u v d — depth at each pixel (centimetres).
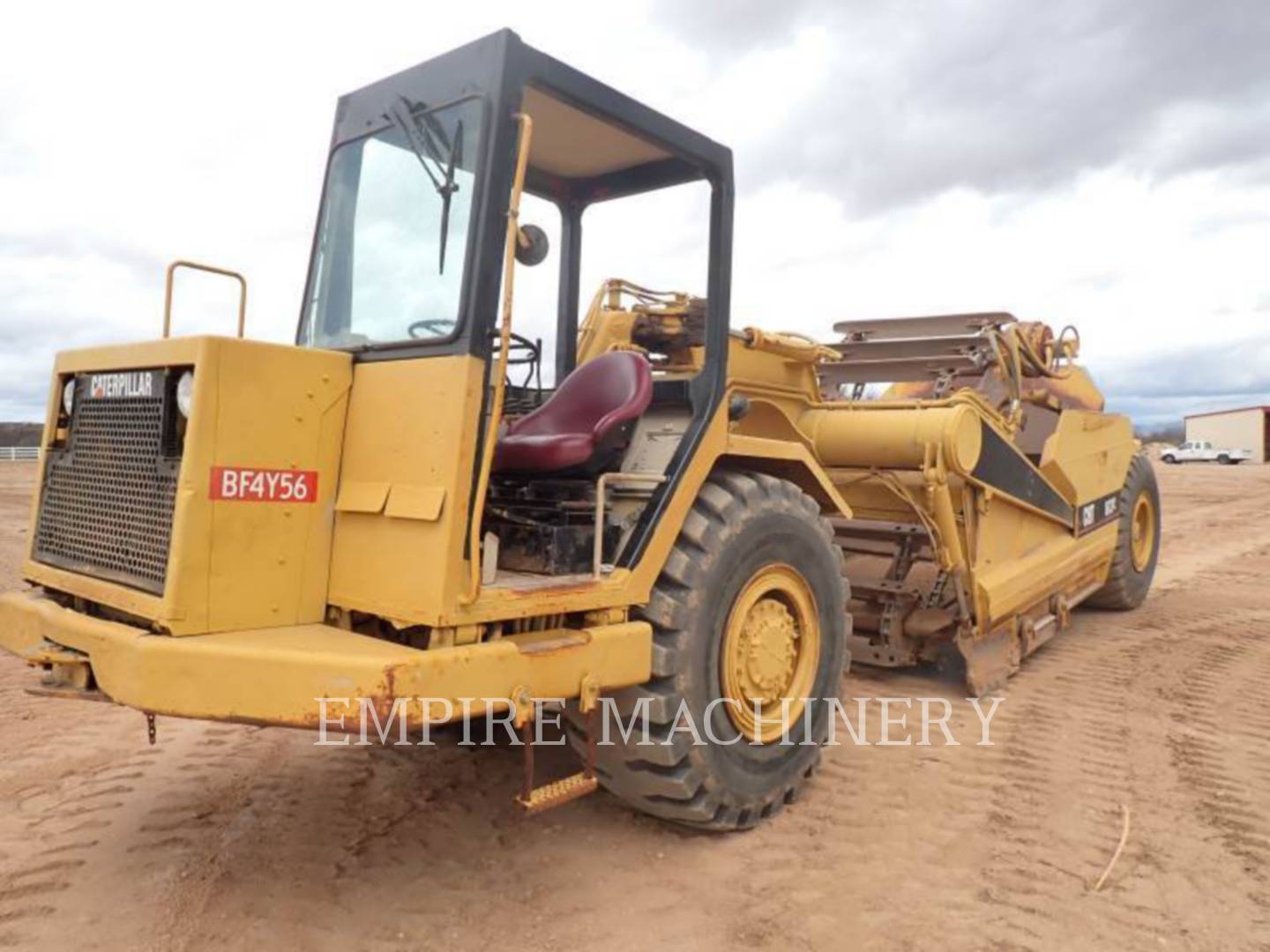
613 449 376
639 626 326
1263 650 652
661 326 475
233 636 270
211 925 291
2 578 861
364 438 300
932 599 558
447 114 306
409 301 308
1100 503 693
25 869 323
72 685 292
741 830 365
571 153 395
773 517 375
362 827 360
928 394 694
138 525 289
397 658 258
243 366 279
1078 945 288
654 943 288
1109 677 581
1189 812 383
